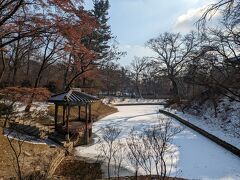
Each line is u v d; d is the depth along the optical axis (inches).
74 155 676.7
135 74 3329.2
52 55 981.8
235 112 1008.2
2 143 541.0
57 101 775.7
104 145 773.3
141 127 1082.1
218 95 1197.1
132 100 2568.9
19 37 563.8
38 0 524.1
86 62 1023.0
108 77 2172.7
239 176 529.0
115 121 1282.0
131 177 493.4
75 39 584.7
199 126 1020.5
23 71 1734.7
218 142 794.8
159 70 2298.2
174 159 638.5
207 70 597.3
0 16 550.3
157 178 480.7
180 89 2465.6
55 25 545.3
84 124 880.3
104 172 544.1
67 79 1346.0
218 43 574.9
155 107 2075.5
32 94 721.0
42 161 514.6
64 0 524.1
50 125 893.2
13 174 421.4
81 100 777.6
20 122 735.1
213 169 570.6
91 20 590.2
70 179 479.2
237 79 587.8
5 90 653.3
